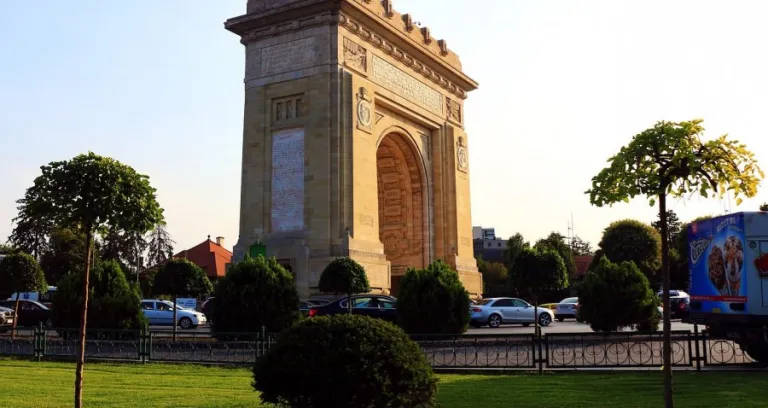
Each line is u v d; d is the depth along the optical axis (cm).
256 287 3088
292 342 1098
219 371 2130
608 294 3253
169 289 3756
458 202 6269
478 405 1438
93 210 1310
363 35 5109
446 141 6284
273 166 4953
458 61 6588
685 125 1174
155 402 1492
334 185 4706
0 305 5534
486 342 2162
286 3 4988
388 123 5497
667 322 1162
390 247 6162
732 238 2159
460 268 6069
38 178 1321
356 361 1059
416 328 3172
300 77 4916
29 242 8331
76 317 3216
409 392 1098
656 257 9475
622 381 1803
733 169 1199
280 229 4844
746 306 2073
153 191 1407
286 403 1107
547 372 2027
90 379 1912
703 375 1909
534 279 3947
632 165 1205
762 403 1429
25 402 1483
